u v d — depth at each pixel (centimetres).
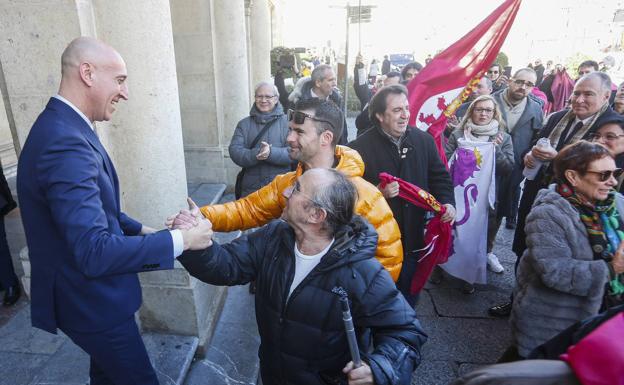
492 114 337
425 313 319
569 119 297
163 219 231
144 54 205
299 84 442
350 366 118
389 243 170
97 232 123
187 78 480
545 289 200
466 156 326
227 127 514
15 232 416
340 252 128
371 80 1340
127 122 213
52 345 252
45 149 127
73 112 139
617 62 1416
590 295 186
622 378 60
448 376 256
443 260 248
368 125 390
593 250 190
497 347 282
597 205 192
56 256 144
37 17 183
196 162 512
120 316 156
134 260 124
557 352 108
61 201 124
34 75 192
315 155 172
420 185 241
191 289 243
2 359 241
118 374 163
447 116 324
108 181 146
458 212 328
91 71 139
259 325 148
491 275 377
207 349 262
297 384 139
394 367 119
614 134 243
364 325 133
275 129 331
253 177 333
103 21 196
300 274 136
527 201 297
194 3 454
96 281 149
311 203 126
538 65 1119
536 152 262
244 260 150
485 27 312
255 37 682
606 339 65
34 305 152
